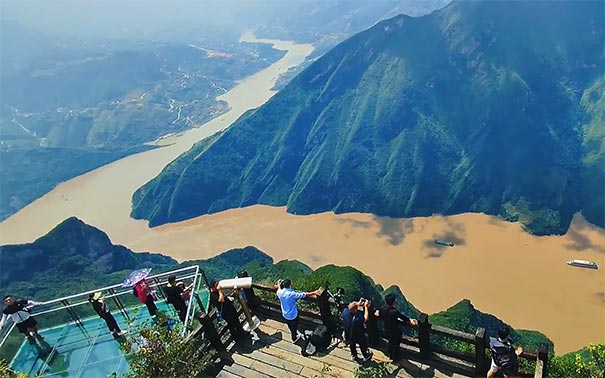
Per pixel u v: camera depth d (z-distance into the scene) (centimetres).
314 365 1468
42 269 12112
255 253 13550
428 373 1375
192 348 1420
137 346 1491
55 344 1616
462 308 7356
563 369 2130
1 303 10781
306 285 3278
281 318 1684
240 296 1595
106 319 1608
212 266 12612
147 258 14212
